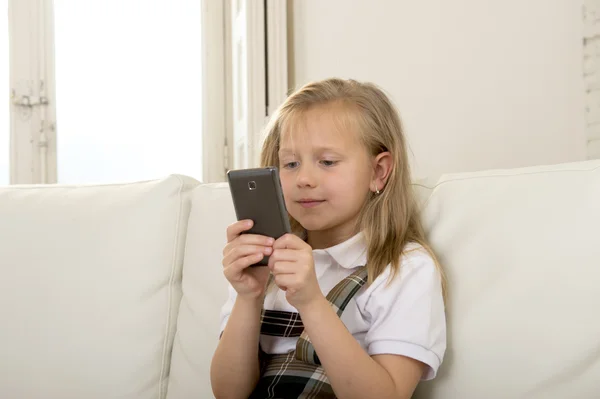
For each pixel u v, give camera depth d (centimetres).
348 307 99
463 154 197
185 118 288
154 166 284
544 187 94
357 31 229
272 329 104
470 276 97
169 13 286
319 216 102
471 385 91
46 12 271
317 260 109
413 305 94
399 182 108
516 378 87
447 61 201
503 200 98
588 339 83
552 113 176
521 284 90
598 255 85
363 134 105
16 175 267
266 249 88
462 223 101
